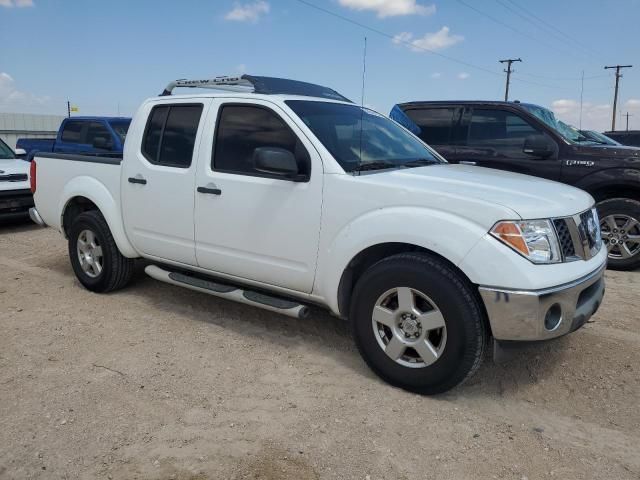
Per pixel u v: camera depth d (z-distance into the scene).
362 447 2.99
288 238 3.96
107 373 3.81
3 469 2.78
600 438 3.12
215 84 4.95
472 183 3.61
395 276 3.45
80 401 3.43
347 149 4.01
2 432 3.09
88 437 3.05
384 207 3.53
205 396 3.52
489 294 3.14
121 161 5.15
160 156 4.80
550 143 6.93
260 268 4.16
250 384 3.69
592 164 6.66
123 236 5.18
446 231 3.27
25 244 8.05
